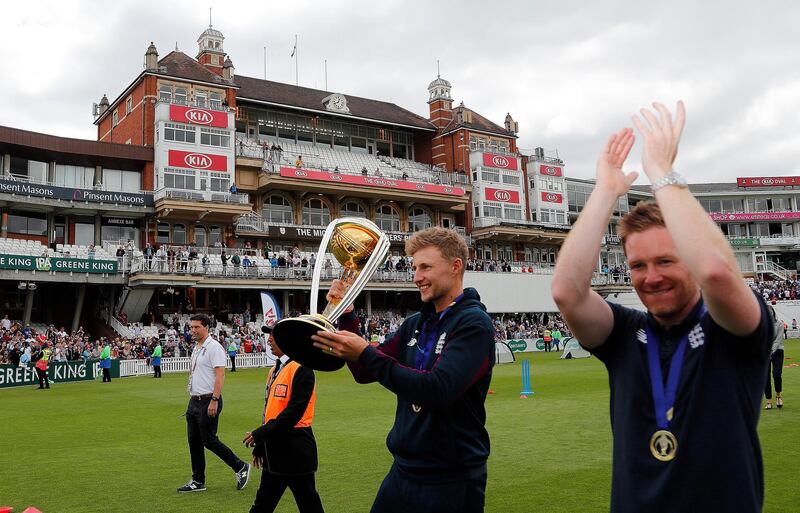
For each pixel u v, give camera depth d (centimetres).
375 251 324
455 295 339
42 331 3716
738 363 224
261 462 544
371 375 288
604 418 1254
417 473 317
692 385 227
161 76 4831
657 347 243
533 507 654
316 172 5131
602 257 6569
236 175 5022
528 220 6719
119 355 3288
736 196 8106
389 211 5809
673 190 214
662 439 228
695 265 206
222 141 4834
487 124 6788
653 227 234
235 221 4838
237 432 1221
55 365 2755
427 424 315
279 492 541
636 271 240
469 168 6388
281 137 5891
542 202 6738
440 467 312
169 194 4425
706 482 216
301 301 4841
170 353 3441
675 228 211
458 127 6400
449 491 311
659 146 223
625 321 258
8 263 3578
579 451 935
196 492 762
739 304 207
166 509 690
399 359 352
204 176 4728
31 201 4009
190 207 4438
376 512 335
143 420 1430
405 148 6719
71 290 4331
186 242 4681
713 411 220
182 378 2870
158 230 4594
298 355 293
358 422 1289
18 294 4184
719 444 217
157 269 3978
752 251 7606
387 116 6500
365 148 6397
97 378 2905
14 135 4147
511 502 674
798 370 2227
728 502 212
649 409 236
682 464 220
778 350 1264
